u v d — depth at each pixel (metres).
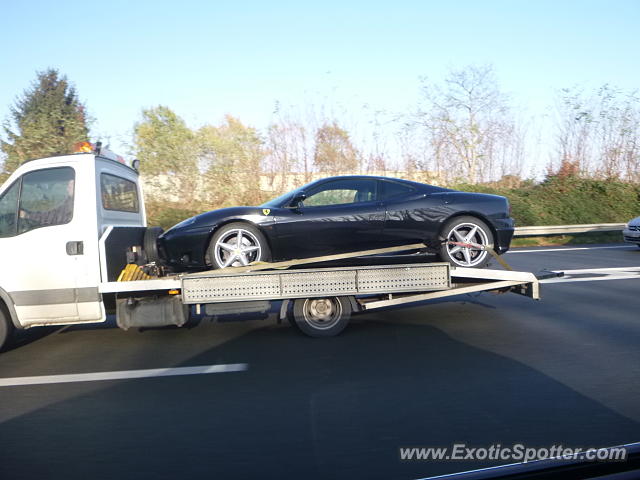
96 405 4.01
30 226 5.42
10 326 5.50
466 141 18.31
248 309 5.68
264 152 17.08
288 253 6.63
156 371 4.84
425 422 3.56
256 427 3.54
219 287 5.56
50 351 5.68
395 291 5.80
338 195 6.79
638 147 19.47
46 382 4.60
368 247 6.71
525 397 3.99
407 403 3.91
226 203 16.28
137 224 6.83
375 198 6.79
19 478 2.91
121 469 2.99
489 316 6.88
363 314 7.12
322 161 17.06
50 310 5.40
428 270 5.86
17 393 4.32
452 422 3.55
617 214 18.58
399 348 5.43
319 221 6.54
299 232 6.54
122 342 5.99
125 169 6.62
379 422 3.58
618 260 12.27
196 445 3.29
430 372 4.63
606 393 4.05
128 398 4.15
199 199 16.38
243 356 5.26
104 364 5.13
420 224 6.66
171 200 16.20
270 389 4.28
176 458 3.12
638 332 5.94
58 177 5.46
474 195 6.88
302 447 3.23
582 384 4.26
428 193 6.84
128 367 5.00
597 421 3.52
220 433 3.46
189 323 6.84
